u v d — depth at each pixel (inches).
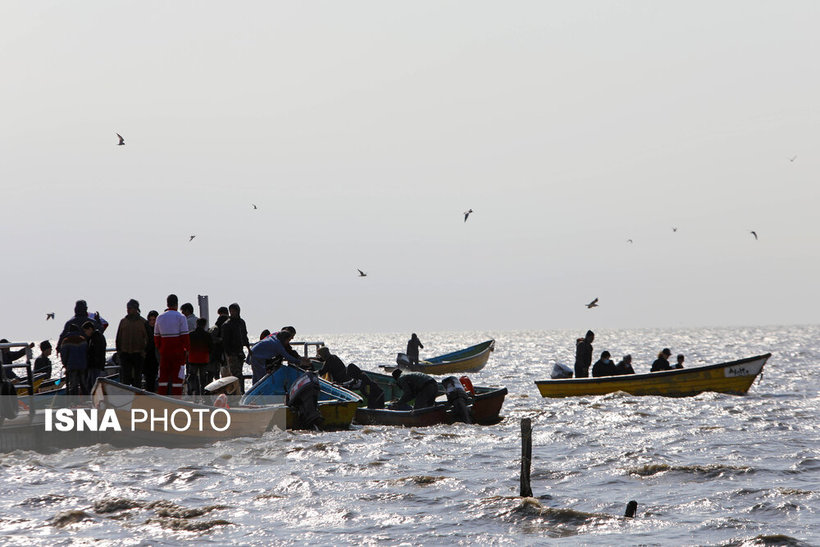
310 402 2330.2
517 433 2434.8
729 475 1759.4
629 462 1934.1
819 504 1482.5
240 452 2052.2
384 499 1573.6
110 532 1352.1
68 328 2102.6
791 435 2363.4
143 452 2003.0
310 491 1638.8
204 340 2117.4
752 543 1252.5
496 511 1462.8
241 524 1402.6
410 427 2534.5
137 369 2021.4
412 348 4977.9
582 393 3464.6
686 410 2960.1
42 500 1550.2
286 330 2421.3
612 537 1314.0
